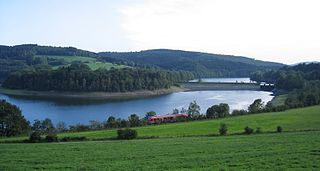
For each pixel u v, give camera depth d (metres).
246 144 43.44
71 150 42.25
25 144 50.06
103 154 38.78
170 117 94.12
